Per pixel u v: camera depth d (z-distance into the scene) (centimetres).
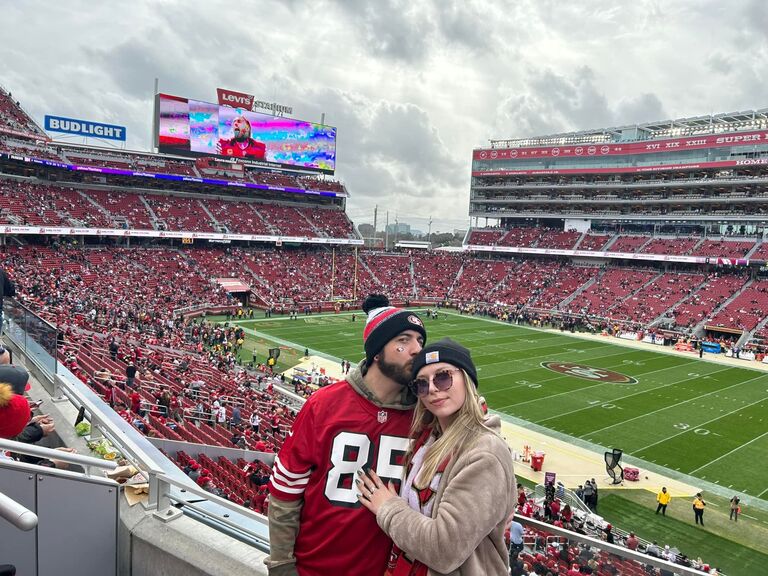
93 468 575
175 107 7050
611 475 2397
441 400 271
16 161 5991
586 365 4603
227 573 392
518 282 7981
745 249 6762
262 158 7788
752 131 6900
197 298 6025
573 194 8731
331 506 302
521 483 2367
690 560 1698
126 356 2695
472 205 9600
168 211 7069
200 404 2269
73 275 5388
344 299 7219
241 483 1385
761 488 2395
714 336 5925
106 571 465
